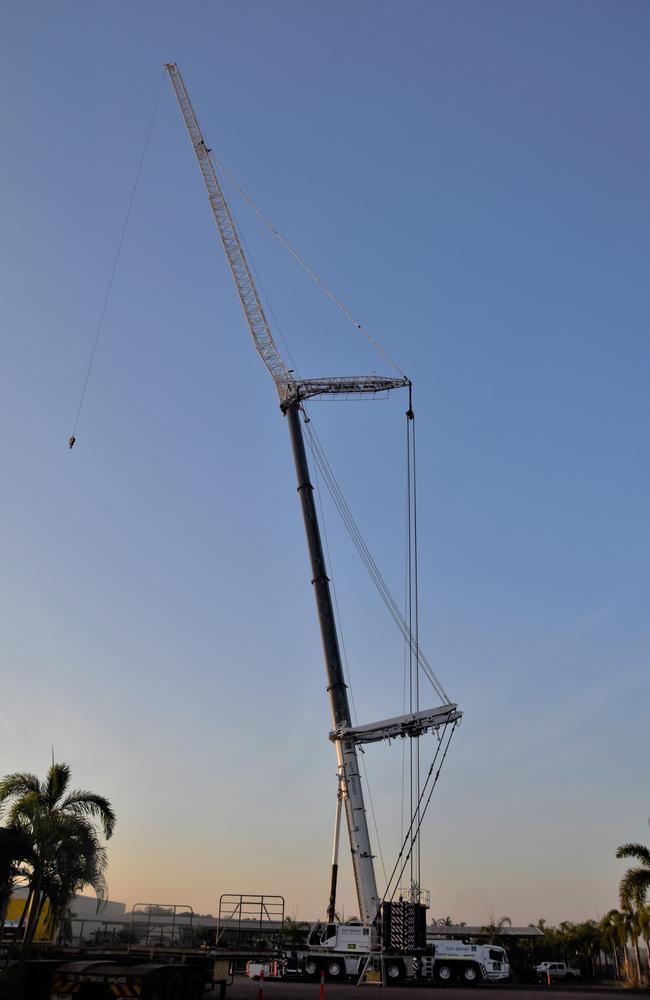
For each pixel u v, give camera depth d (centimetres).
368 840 4878
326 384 6431
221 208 7706
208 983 2767
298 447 6241
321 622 5431
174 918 3194
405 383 6525
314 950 4709
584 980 8006
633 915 6619
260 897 3216
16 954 2775
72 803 3566
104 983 2275
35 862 3055
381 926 4588
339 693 5209
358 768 5016
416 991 3838
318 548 5734
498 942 9131
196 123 8056
